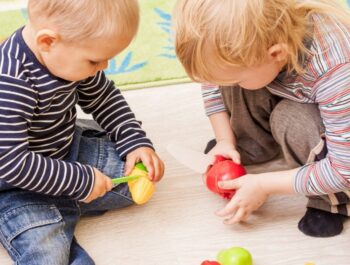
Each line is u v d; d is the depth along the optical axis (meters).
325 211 1.12
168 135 1.33
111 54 0.94
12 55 0.94
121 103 1.18
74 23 0.89
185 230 1.13
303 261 1.07
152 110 1.39
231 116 1.17
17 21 1.57
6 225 1.04
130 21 0.92
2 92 0.93
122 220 1.15
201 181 1.23
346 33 0.96
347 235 1.11
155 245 1.10
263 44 0.90
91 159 1.15
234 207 1.08
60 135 1.07
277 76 1.03
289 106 1.07
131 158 1.12
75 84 1.02
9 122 0.94
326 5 0.97
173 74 1.47
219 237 1.11
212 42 0.88
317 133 1.04
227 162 1.11
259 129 1.19
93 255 1.08
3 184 1.05
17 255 1.03
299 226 1.12
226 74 0.93
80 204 1.12
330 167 1.00
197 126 1.35
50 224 1.05
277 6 0.90
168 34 1.56
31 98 0.95
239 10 0.87
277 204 1.18
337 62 0.94
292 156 1.13
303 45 0.95
